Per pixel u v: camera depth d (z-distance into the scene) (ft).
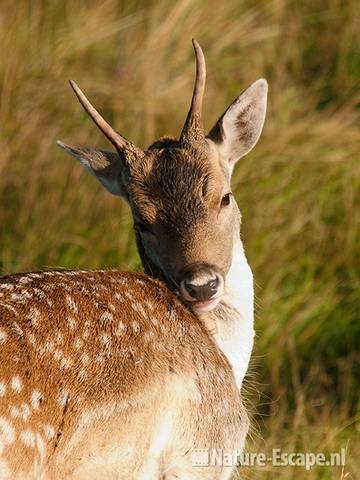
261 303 41.93
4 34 50.01
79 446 24.54
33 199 44.80
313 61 55.21
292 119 50.88
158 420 25.68
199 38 53.21
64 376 24.58
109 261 42.83
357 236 44.98
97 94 48.96
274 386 39.42
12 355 24.17
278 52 54.44
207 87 51.08
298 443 35.22
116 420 24.94
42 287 25.88
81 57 50.96
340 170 46.55
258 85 31.12
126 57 51.16
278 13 55.57
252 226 44.27
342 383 39.60
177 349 26.58
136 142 47.60
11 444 23.53
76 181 45.24
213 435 26.81
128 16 52.90
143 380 25.48
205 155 29.58
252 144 31.40
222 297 28.76
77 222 44.24
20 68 48.88
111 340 25.52
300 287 42.91
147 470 25.54
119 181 30.42
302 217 45.03
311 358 41.11
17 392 23.84
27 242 43.52
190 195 28.76
